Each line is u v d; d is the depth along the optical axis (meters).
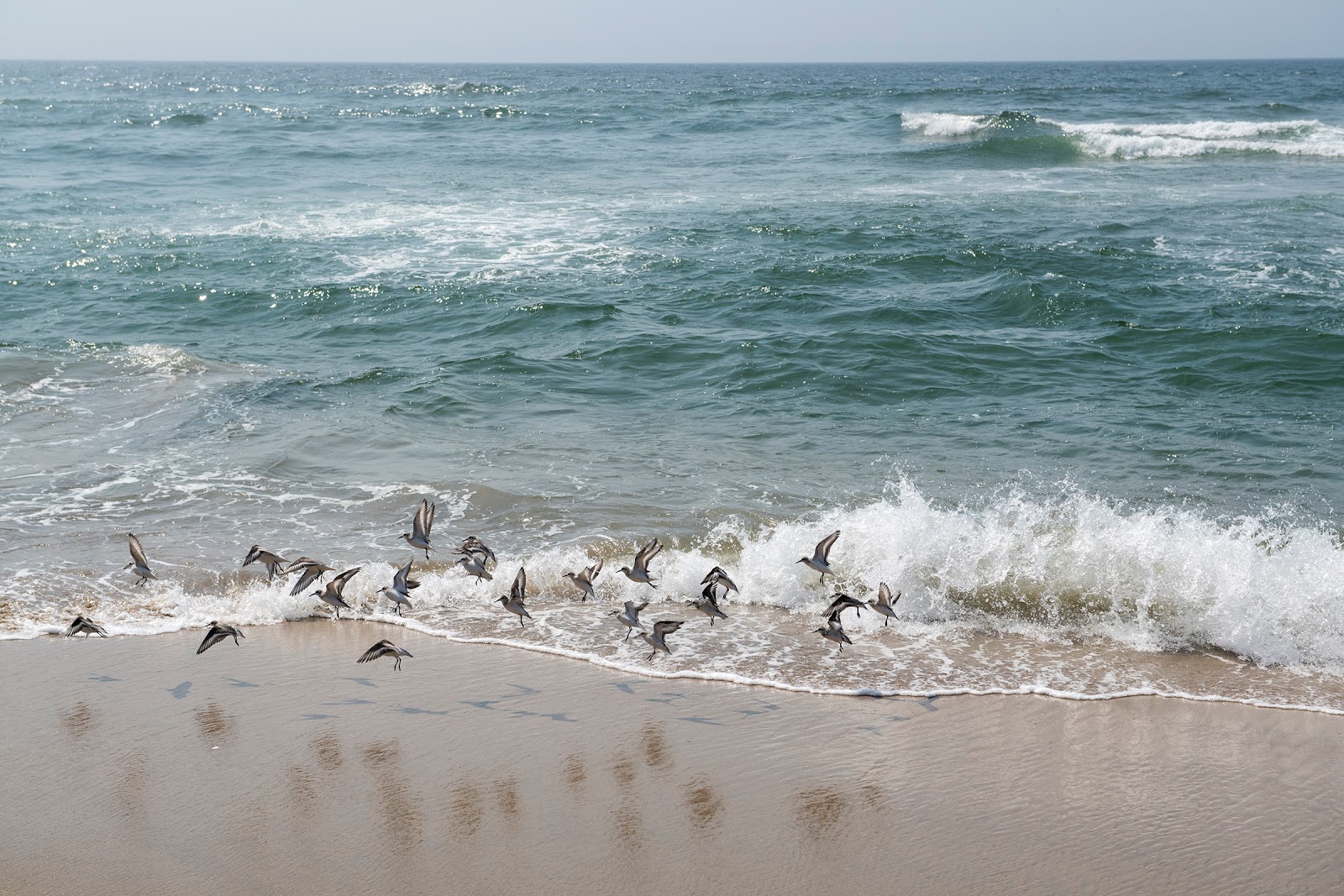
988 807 8.77
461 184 45.66
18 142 60.97
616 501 15.13
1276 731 9.95
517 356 22.31
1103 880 7.89
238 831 8.36
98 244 33.34
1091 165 51.38
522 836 8.33
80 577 12.71
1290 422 18.69
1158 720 10.14
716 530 14.13
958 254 30.61
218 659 11.12
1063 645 11.62
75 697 10.30
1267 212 37.25
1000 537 13.35
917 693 10.62
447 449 17.34
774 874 7.93
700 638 11.78
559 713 10.16
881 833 8.41
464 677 10.84
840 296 27.08
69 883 7.75
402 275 29.31
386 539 13.94
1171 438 17.91
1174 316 24.86
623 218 37.19
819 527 13.61
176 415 18.50
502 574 12.94
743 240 33.31
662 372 21.70
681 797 8.86
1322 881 7.87
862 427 18.62
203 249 32.69
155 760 9.28
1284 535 13.80
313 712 10.10
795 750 9.57
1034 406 19.67
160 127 73.81
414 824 8.46
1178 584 12.36
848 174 48.50
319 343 24.08
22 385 19.64
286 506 14.94
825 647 11.62
